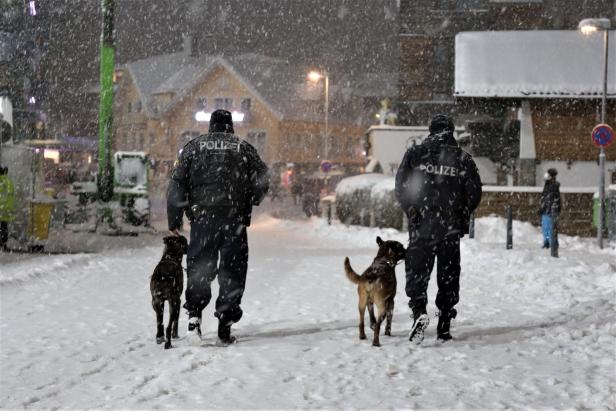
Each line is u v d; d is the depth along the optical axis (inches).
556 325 347.6
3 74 2064.5
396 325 346.6
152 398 223.1
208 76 3523.6
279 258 670.5
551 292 449.4
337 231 1048.8
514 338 314.8
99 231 967.6
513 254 615.8
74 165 2603.3
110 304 409.1
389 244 311.9
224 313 299.6
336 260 653.3
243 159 303.0
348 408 212.1
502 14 2247.8
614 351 289.1
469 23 2247.8
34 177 735.1
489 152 1460.4
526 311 387.2
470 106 1464.1
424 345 299.7
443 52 2261.3
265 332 328.8
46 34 2342.5
